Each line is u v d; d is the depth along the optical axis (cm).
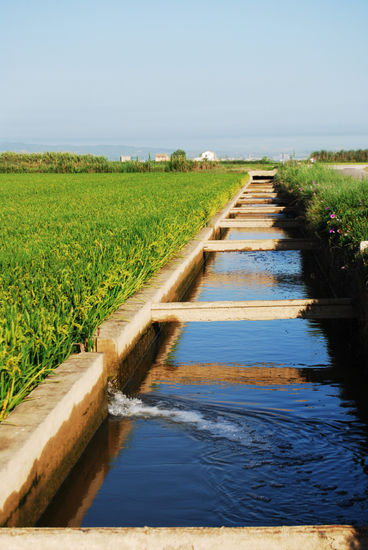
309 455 505
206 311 809
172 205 1703
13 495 368
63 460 464
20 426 413
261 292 1178
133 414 601
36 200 2125
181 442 534
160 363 771
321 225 1256
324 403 625
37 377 501
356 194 1360
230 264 1500
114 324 682
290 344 844
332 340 861
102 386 585
